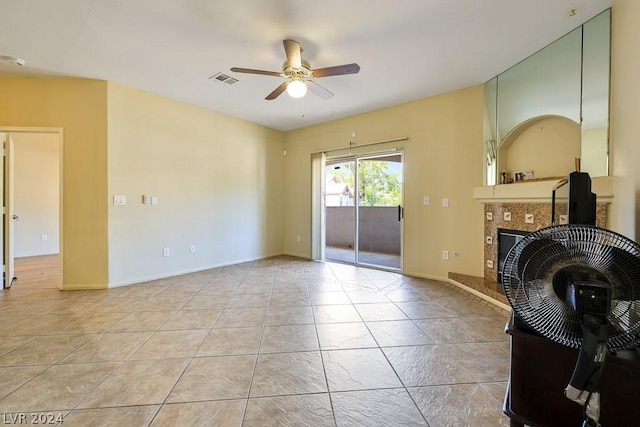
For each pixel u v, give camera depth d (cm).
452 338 229
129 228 372
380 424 140
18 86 335
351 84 357
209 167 460
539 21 237
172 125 412
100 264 352
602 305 84
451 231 383
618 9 192
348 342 223
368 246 498
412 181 418
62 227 345
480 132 355
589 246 91
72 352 206
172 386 169
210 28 244
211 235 466
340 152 504
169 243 413
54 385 169
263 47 274
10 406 151
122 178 364
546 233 96
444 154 386
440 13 225
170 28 244
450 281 380
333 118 500
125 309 288
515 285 103
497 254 333
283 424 140
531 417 108
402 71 322
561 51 262
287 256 570
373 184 486
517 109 308
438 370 186
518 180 313
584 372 81
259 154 540
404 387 169
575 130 258
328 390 166
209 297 327
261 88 371
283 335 234
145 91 382
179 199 423
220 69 319
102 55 289
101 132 348
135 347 213
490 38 260
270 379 176
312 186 541
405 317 271
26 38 258
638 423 90
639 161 153
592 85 238
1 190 353
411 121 415
